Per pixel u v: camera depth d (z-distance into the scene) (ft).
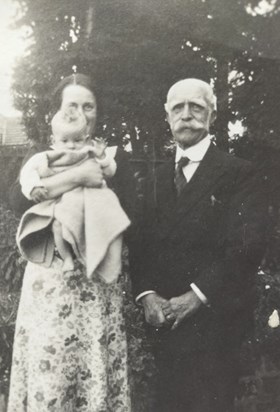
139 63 8.00
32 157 6.95
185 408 7.76
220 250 7.44
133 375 7.77
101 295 6.98
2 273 8.02
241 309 7.62
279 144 7.87
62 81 7.52
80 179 6.86
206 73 8.13
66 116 7.26
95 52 8.02
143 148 7.69
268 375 8.05
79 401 6.95
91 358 6.89
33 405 6.76
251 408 7.95
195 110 7.60
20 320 7.04
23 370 7.00
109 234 6.89
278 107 8.03
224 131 7.93
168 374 7.76
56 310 6.81
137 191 7.58
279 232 7.82
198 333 7.61
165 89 7.96
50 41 8.04
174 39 8.12
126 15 8.09
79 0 8.04
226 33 8.21
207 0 8.17
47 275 6.88
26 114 7.75
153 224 7.61
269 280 8.01
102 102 7.73
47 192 6.81
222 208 7.48
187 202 7.53
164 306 7.43
